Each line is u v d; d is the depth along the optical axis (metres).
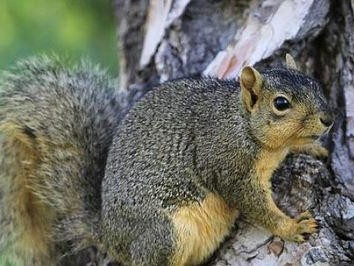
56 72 11.66
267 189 10.22
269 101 10.03
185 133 10.48
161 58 11.92
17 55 14.39
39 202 11.47
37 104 11.39
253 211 10.23
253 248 10.10
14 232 11.54
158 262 10.34
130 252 10.49
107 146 11.34
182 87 10.77
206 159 10.39
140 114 10.69
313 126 9.88
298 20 10.77
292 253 9.85
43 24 14.76
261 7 11.37
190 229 10.30
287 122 9.95
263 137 10.09
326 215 9.97
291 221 9.96
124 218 10.48
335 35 10.79
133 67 13.07
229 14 11.95
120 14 13.48
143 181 10.41
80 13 14.77
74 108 11.39
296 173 10.31
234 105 10.36
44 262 11.55
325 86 10.88
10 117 11.35
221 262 10.27
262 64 10.87
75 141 11.27
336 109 10.73
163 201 10.35
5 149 11.38
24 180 11.40
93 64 12.51
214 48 11.88
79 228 10.98
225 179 10.35
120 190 10.50
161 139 10.50
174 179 10.38
